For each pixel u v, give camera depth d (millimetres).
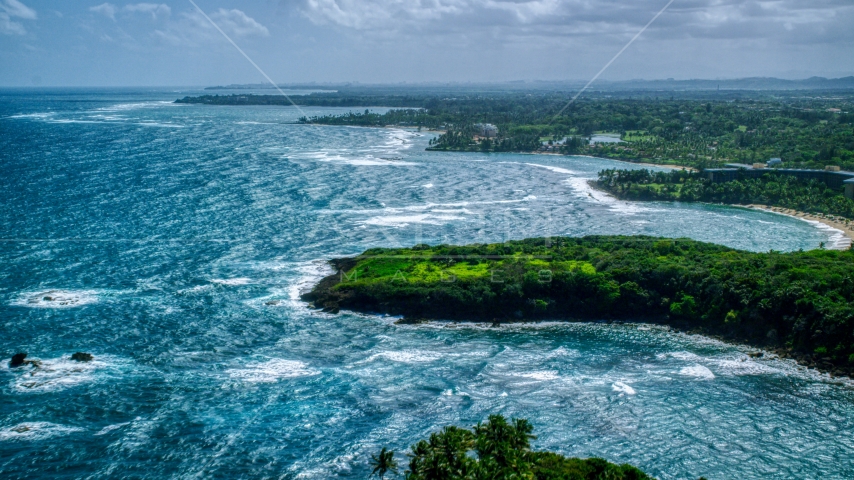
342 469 124312
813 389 154000
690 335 185750
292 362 166500
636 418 141750
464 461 103062
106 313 192375
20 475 120188
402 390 153000
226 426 137500
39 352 167375
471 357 171125
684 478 122250
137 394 149000
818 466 125625
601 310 198125
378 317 196375
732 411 144375
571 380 158625
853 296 179750
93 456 126438
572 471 112625
